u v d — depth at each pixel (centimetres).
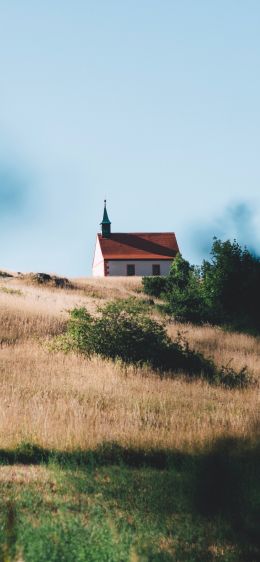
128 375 2106
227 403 1697
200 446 1058
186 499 711
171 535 626
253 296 3628
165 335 2497
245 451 962
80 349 2473
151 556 536
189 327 3475
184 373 2291
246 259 3684
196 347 2928
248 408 1616
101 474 904
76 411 1427
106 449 1086
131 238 10600
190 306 3756
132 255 10212
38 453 1068
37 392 1719
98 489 785
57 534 536
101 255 10344
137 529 618
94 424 1301
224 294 3662
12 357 2306
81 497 752
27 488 779
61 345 2523
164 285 5550
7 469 938
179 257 4797
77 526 563
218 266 3684
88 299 4325
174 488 777
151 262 10181
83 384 1870
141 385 1920
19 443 1100
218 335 3309
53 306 3588
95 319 2564
